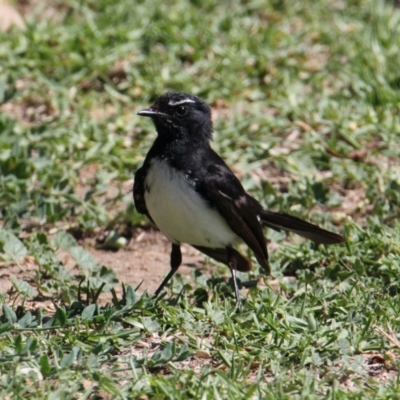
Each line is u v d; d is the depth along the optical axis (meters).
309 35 18.64
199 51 17.25
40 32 17.36
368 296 10.06
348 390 8.23
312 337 9.04
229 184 10.30
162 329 9.33
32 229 12.67
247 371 8.27
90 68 16.61
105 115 15.82
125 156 14.50
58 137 14.67
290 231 11.38
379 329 9.27
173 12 18.61
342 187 14.10
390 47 17.77
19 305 10.09
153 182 10.20
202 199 10.13
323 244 11.48
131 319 9.36
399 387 8.09
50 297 10.51
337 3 20.47
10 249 11.38
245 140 15.02
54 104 15.82
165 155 10.18
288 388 8.01
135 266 12.02
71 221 12.97
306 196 13.14
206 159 10.27
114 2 18.95
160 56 17.12
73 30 17.67
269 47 17.75
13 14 18.42
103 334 8.95
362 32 18.25
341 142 15.16
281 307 9.80
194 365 8.65
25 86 16.33
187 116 10.24
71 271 11.51
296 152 14.74
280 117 15.84
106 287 10.75
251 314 9.54
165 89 16.31
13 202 12.88
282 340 9.01
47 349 8.70
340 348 8.88
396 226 12.23
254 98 16.33
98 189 13.46
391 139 15.07
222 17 18.67
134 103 16.09
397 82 16.72
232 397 7.73
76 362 8.42
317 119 15.48
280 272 11.30
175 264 10.72
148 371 8.50
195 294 10.49
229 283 10.97
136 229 12.97
